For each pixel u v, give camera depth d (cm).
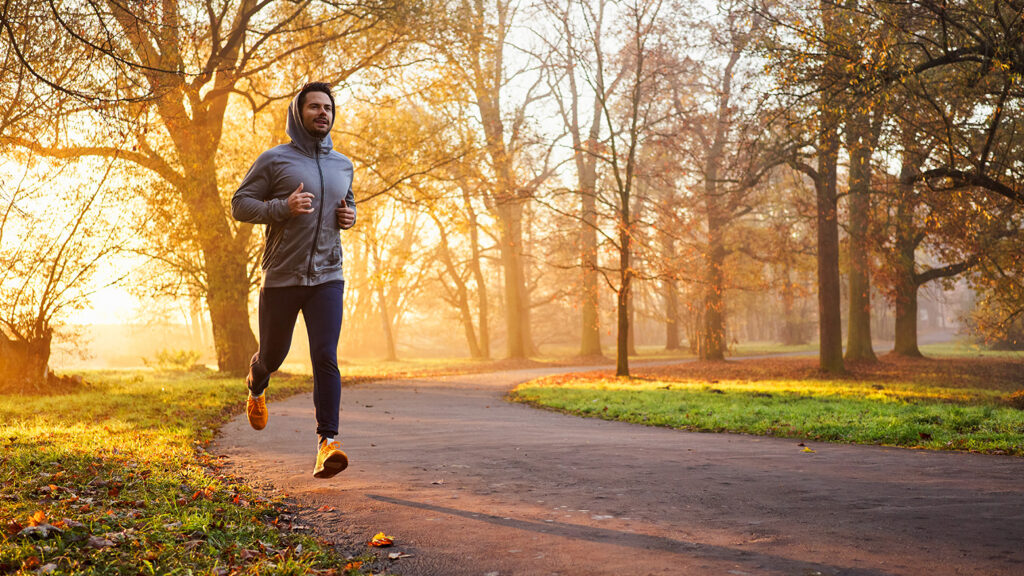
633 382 2062
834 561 285
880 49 1227
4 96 882
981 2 1186
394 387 1894
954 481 451
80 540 310
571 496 429
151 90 848
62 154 1228
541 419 1044
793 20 1490
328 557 311
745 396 1431
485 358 4738
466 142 2228
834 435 773
